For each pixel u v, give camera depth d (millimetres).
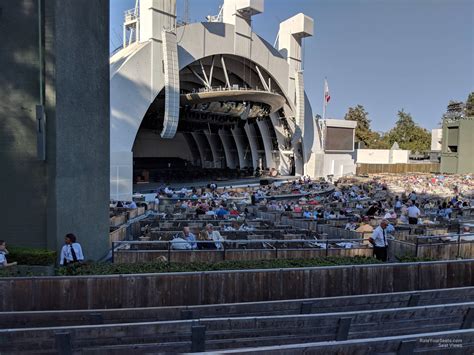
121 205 24359
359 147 87750
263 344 5242
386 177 53969
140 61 38844
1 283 7113
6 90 10570
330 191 39156
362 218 18875
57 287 7258
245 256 11789
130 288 7465
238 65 55375
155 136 75062
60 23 10594
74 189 11586
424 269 9078
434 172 74562
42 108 10242
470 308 5785
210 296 7820
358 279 8609
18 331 4707
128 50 41375
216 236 13438
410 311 5660
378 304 6648
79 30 11828
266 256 11898
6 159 10664
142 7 40375
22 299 7191
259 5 49312
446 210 22312
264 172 64812
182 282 7676
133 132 38469
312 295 8352
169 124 40375
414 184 42781
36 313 5762
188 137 80500
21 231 10688
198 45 45062
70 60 11250
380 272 8742
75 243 10297
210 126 66625
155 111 49906
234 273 7922
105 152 14211
